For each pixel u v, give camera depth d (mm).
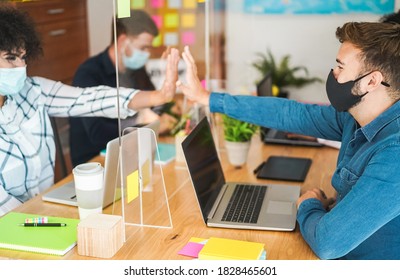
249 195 2121
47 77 4000
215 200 2055
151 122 2283
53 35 4059
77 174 1878
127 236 1833
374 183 1592
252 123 2254
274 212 1971
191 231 1872
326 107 2137
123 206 1846
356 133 1782
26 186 2355
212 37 3314
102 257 1687
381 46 1634
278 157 2574
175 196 2164
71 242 1747
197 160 1989
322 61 3451
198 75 2645
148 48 2371
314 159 2576
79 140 3031
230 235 1844
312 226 1727
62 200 2086
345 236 1624
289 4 3422
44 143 2445
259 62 3537
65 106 2506
